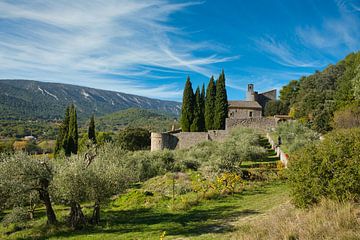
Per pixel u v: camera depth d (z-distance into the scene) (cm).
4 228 1617
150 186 2366
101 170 1493
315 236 670
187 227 1303
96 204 1527
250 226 979
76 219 1491
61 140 5016
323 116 4147
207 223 1330
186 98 5028
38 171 1496
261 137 4303
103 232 1366
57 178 1417
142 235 1261
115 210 1844
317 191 906
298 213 891
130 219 1579
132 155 3275
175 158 3300
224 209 1565
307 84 6700
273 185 2088
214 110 4934
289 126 4038
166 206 1792
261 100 7569
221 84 4900
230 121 4666
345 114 3456
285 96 7694
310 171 941
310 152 992
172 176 2509
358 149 890
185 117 5006
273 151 3350
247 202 1664
